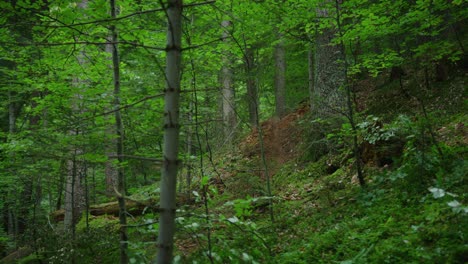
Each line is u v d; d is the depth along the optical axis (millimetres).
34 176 6129
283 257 4547
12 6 3539
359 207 5301
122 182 4262
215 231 5652
